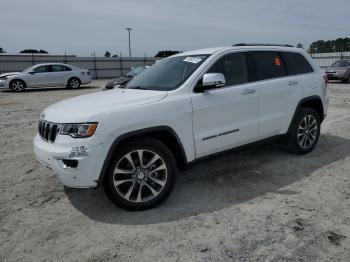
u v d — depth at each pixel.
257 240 2.97
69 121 3.30
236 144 4.33
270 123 4.68
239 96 4.24
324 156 5.27
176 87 3.88
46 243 3.05
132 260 2.75
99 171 3.28
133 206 3.55
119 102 3.56
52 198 4.02
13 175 4.82
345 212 3.44
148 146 3.54
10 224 3.42
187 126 3.79
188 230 3.18
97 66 39.78
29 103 13.34
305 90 5.13
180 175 4.62
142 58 42.66
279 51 5.02
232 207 3.63
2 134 7.59
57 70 20.06
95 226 3.32
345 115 8.81
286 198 3.81
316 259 2.68
